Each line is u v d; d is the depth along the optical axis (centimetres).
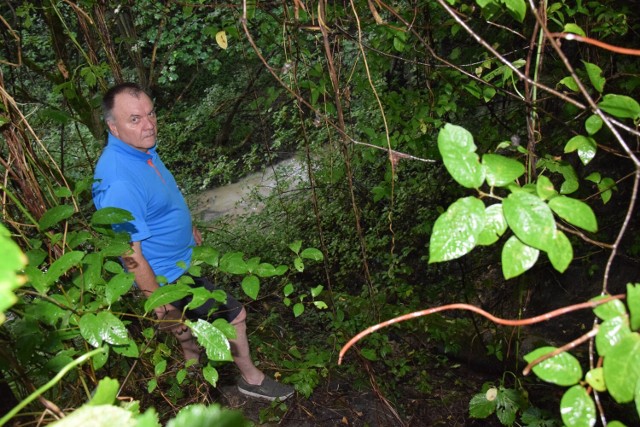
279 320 448
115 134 242
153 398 269
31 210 218
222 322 171
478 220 92
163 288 158
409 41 338
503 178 93
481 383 373
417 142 348
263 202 736
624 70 298
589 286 397
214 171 832
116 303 227
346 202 622
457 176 94
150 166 249
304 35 354
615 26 265
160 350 242
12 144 212
